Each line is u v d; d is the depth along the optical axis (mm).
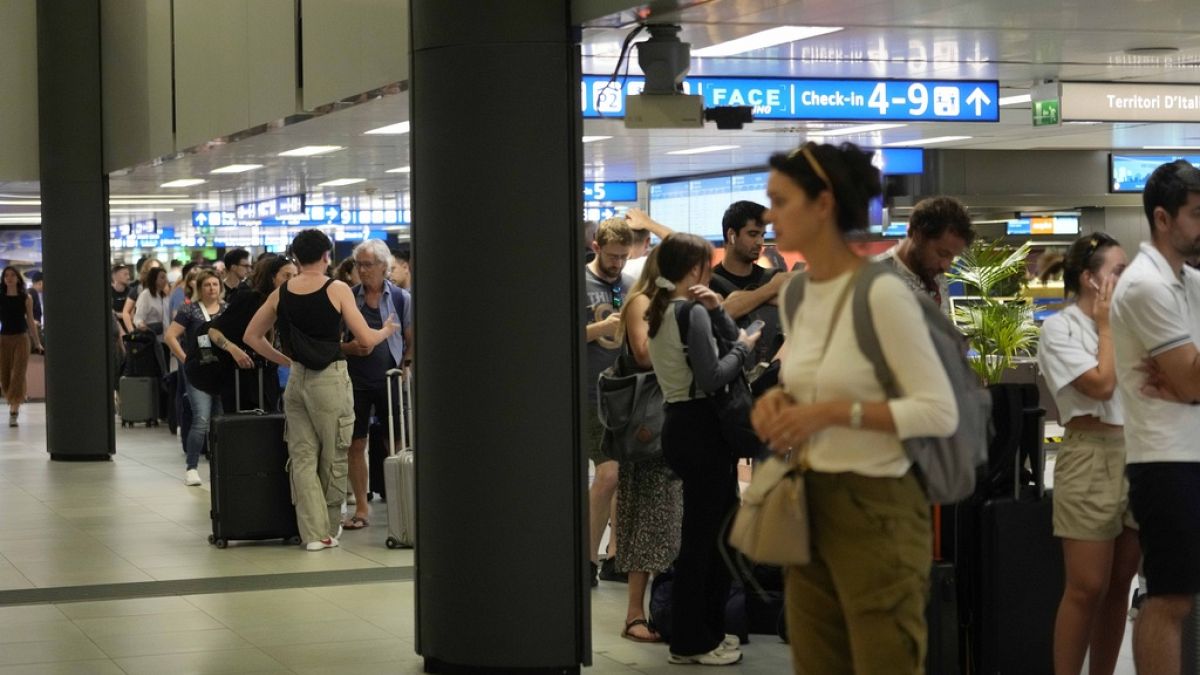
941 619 5727
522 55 6199
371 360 10648
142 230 34062
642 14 6031
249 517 10023
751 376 7242
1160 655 4793
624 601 8062
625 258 8445
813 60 10062
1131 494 4910
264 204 25156
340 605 8148
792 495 3689
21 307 20141
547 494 6266
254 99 11672
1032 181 19891
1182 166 4855
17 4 15438
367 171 18031
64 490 13078
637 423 6949
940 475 3664
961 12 8109
